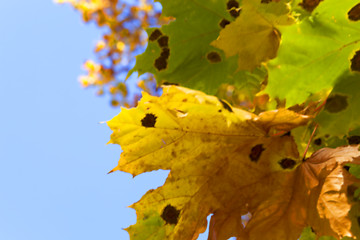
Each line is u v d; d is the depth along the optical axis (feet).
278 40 2.33
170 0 2.63
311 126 2.37
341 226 2.08
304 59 2.15
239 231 2.23
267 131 2.23
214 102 2.14
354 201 2.29
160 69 2.65
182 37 2.64
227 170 2.26
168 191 2.25
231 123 2.21
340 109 2.19
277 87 2.17
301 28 2.15
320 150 2.24
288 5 2.28
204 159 2.25
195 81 2.66
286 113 2.18
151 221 2.25
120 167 2.23
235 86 2.68
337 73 2.17
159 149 2.23
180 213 2.26
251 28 2.33
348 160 2.15
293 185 2.24
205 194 2.27
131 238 2.25
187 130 2.22
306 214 2.18
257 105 2.38
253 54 2.36
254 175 2.26
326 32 2.15
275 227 2.21
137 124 2.20
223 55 2.63
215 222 2.26
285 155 2.26
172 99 2.17
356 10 2.12
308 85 2.17
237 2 2.60
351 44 2.15
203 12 2.63
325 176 2.16
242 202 2.26
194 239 2.30
